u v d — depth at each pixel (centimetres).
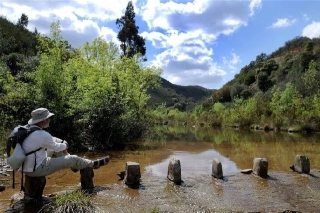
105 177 874
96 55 1936
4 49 3550
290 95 3209
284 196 728
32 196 641
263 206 669
